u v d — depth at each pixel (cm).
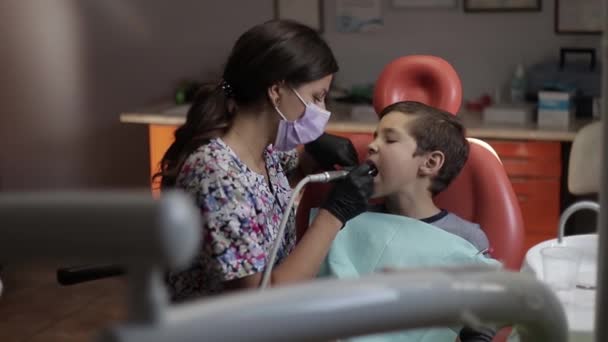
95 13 491
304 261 166
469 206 207
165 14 482
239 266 161
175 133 174
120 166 505
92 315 404
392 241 196
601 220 64
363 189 170
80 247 43
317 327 52
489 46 443
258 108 168
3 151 515
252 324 49
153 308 45
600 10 423
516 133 384
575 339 172
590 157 293
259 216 166
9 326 393
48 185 514
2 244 44
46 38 498
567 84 413
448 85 214
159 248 43
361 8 455
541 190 388
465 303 57
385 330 55
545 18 433
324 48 169
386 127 195
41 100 505
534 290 61
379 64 459
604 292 65
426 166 196
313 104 169
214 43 479
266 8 468
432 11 448
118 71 494
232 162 165
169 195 44
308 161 211
